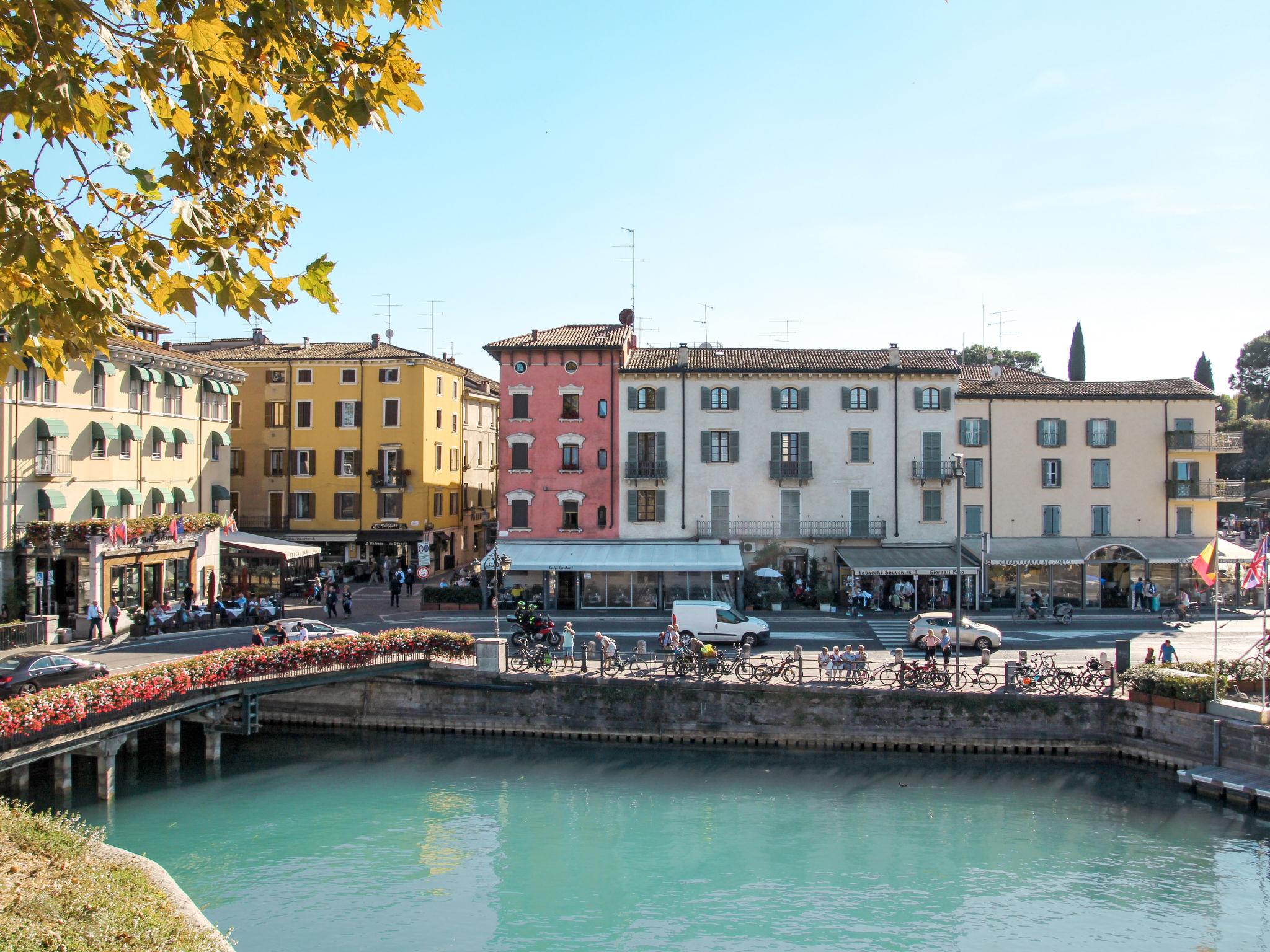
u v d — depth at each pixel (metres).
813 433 57.84
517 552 55.59
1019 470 58.31
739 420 57.97
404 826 29.44
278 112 9.93
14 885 12.64
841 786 33.09
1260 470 105.50
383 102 9.84
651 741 37.53
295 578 63.19
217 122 9.43
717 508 57.91
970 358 102.31
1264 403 122.81
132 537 47.34
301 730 39.47
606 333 61.25
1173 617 52.81
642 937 22.67
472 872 26.19
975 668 38.25
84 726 28.92
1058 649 45.16
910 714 36.47
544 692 38.25
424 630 40.25
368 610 55.31
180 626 47.16
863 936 22.77
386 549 70.00
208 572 55.09
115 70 7.84
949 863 26.81
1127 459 58.59
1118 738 35.72
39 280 7.89
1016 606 56.69
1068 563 55.41
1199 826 29.22
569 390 58.44
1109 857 27.09
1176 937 22.67
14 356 9.01
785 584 57.03
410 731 39.06
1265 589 33.69
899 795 32.19
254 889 24.95
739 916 23.77
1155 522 58.66
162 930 12.09
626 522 58.06
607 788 32.91
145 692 30.97
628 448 58.16
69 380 46.81
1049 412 58.44
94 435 48.31
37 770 34.19
